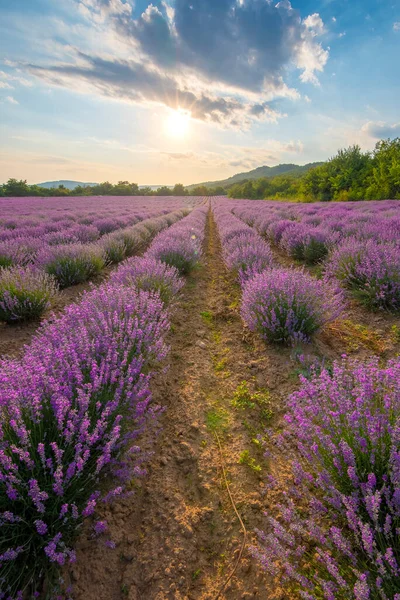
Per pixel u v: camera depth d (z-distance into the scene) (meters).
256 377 3.56
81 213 21.88
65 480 1.76
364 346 4.07
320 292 4.15
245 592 1.69
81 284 7.32
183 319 5.37
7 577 1.61
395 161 28.98
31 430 2.03
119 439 2.33
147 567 1.82
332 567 1.39
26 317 5.25
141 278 5.21
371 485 1.57
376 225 8.49
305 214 16.05
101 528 1.85
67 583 1.70
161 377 3.63
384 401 1.95
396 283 4.83
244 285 5.20
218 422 2.95
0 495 1.74
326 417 2.02
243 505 2.15
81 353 2.67
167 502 2.21
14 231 11.27
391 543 1.53
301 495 2.01
